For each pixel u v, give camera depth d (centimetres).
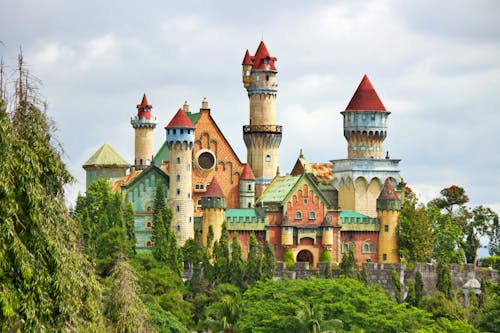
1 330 8144
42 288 8700
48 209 9031
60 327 8806
